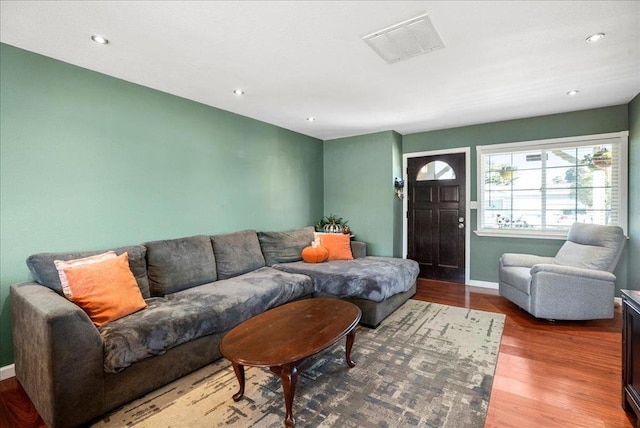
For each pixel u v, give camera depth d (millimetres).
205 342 2258
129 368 1830
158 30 1988
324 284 3242
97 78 2596
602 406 1793
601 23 1954
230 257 3328
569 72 2691
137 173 2865
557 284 2982
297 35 2066
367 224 4961
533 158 4113
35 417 1744
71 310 1630
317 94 3197
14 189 2176
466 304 3652
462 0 1720
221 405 1829
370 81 2865
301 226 4906
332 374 2139
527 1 1739
